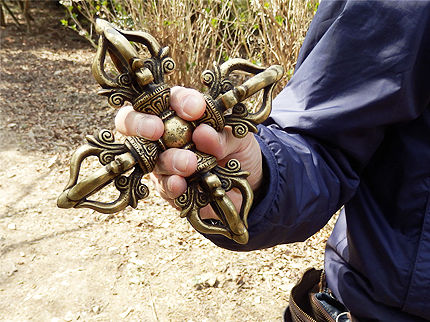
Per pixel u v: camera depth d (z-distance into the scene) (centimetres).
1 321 85
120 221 116
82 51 291
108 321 85
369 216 36
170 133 24
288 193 30
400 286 34
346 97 33
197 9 139
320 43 34
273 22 115
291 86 37
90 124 178
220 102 25
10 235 111
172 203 26
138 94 24
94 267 100
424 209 33
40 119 182
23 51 283
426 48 31
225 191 25
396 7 30
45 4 375
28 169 144
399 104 31
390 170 35
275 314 85
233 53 134
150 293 92
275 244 33
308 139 34
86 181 22
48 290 93
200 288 93
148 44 24
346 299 38
